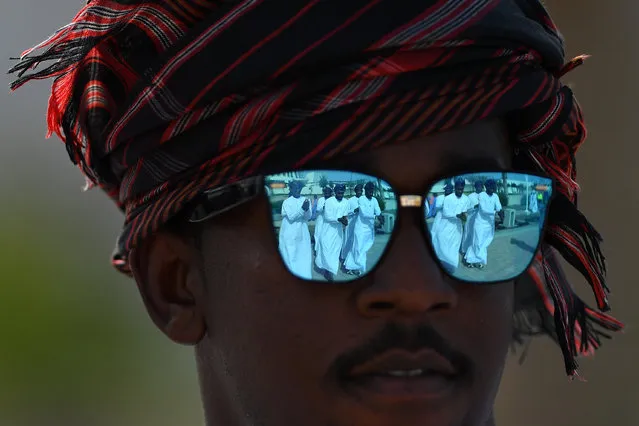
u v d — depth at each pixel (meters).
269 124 4.90
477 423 5.12
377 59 4.86
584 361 11.79
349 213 4.91
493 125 5.27
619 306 11.74
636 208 11.84
